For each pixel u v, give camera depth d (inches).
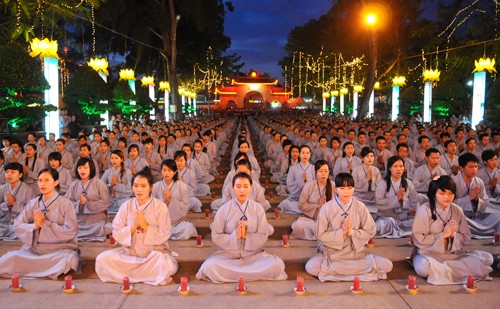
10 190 273.4
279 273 209.9
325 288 200.5
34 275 212.2
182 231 271.1
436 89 1083.3
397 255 241.8
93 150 485.1
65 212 221.6
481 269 205.9
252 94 2933.1
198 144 453.4
